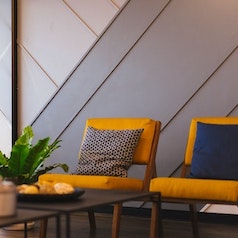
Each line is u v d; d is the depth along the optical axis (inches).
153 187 107.6
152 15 153.6
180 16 150.2
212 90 146.5
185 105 149.8
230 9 144.3
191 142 127.2
